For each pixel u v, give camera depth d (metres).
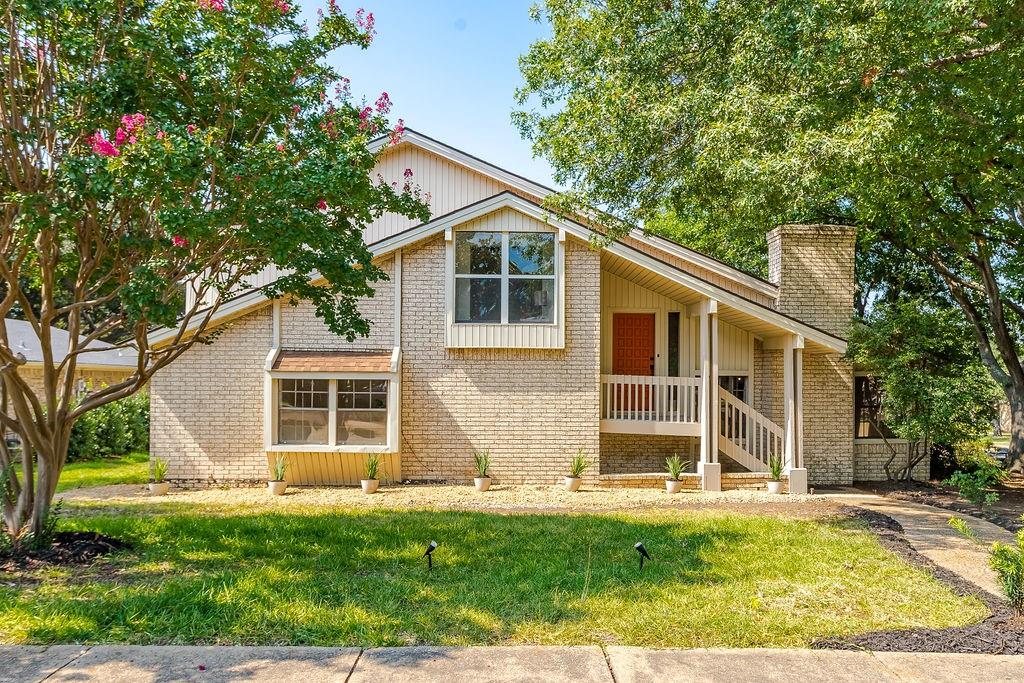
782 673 3.59
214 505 9.59
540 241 11.73
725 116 9.34
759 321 11.85
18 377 5.94
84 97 5.79
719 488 11.34
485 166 14.13
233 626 4.21
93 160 5.18
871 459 13.24
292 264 6.66
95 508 9.30
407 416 11.73
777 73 8.88
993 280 14.53
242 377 11.64
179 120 6.21
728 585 5.32
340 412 11.29
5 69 5.77
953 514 9.27
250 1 5.97
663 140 10.50
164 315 5.62
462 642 4.02
